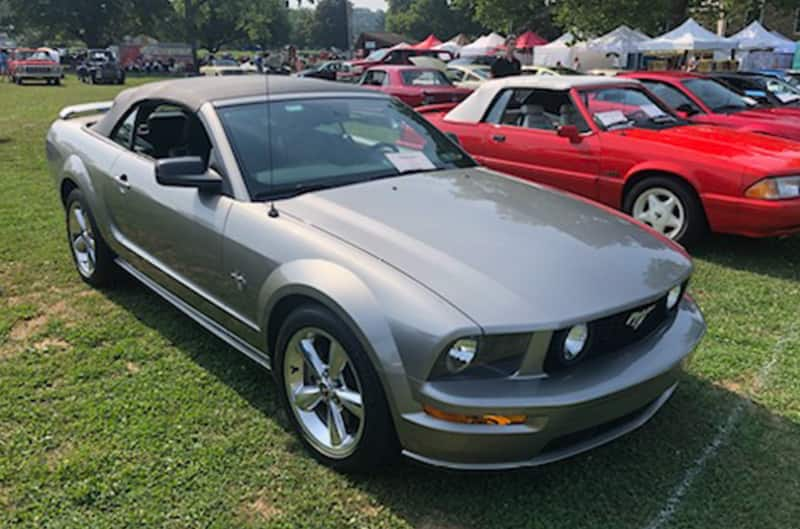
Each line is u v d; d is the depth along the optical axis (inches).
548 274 96.7
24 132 487.8
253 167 124.9
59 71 1338.6
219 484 102.6
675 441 113.7
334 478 104.1
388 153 141.4
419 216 113.0
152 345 147.2
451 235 106.1
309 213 114.3
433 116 293.3
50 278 187.2
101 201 162.4
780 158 201.2
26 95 954.1
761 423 119.0
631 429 99.7
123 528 93.7
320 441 106.5
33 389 128.7
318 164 130.7
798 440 114.0
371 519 95.9
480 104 268.1
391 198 120.9
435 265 96.9
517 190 133.3
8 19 2384.4
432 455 91.3
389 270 96.5
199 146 134.0
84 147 172.2
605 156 227.6
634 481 103.7
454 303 89.6
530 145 247.9
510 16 1168.2
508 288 92.4
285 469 106.3
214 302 127.2
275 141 131.4
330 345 101.9
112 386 130.0
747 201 197.5
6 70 1660.9
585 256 103.4
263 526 94.3
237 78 153.9
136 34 2568.9
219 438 113.8
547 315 88.4
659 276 103.5
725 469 106.3
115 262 172.6
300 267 103.4
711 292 183.3
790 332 156.6
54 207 261.9
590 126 235.3
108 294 176.2
